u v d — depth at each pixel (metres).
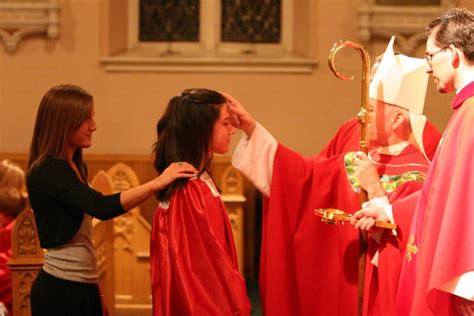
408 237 4.51
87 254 4.85
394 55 4.96
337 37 11.12
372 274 4.84
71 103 4.74
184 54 11.43
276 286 5.12
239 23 11.70
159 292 4.63
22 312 5.79
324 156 5.56
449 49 4.00
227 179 9.28
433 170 4.12
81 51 11.12
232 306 4.45
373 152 5.07
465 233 3.81
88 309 4.84
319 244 5.22
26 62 11.09
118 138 11.17
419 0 10.91
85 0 11.12
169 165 4.73
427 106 10.81
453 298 3.97
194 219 4.53
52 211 4.73
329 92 11.14
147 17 11.62
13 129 11.14
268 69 11.12
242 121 5.10
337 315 5.18
